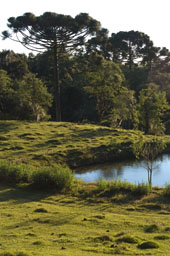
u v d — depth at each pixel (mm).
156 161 37469
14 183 21203
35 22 51812
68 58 82938
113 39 94750
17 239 10297
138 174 30984
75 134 46344
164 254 8359
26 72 79875
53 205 16203
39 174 20000
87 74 68750
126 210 15070
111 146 39938
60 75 79438
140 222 12773
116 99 61219
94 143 41500
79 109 74938
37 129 48562
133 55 98062
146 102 24094
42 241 9797
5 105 63625
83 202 16781
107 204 16234
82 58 84938
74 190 19031
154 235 10742
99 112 67438
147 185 18141
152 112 23859
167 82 83500
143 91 24578
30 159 32438
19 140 41594
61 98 75375
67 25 52000
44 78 81938
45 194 18547
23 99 59969
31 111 62250
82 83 75750
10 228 11891
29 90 59500
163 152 42531
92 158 36312
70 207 15781
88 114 72875
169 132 56719
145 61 98812
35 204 16266
